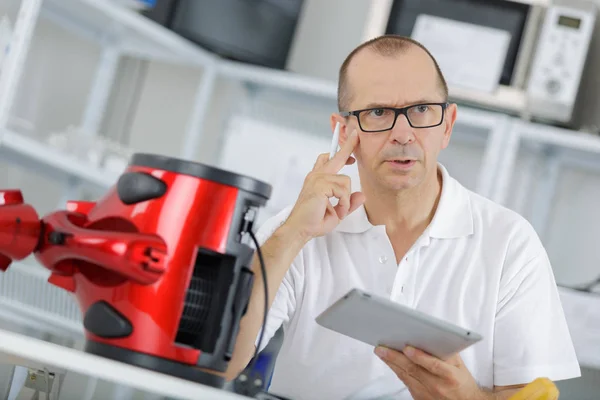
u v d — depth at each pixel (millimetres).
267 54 3238
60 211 1249
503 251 1866
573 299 2656
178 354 1192
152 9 3154
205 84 3271
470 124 2908
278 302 1885
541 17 2883
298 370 1901
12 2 2602
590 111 2916
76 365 1050
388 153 1715
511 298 1835
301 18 3625
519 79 2871
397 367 1488
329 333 1890
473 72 2887
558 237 3201
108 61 3451
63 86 3367
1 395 1425
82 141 3059
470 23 2916
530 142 3025
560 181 3221
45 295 2980
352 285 1889
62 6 3064
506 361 1797
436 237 1876
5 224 1170
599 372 2639
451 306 1848
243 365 1489
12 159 3076
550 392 1291
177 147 3586
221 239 1212
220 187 1219
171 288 1189
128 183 1218
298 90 3168
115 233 1175
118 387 1509
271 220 1987
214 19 3143
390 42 1771
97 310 1204
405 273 1865
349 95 1784
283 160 3197
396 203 1861
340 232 1927
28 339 1052
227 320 1226
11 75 2574
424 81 1729
